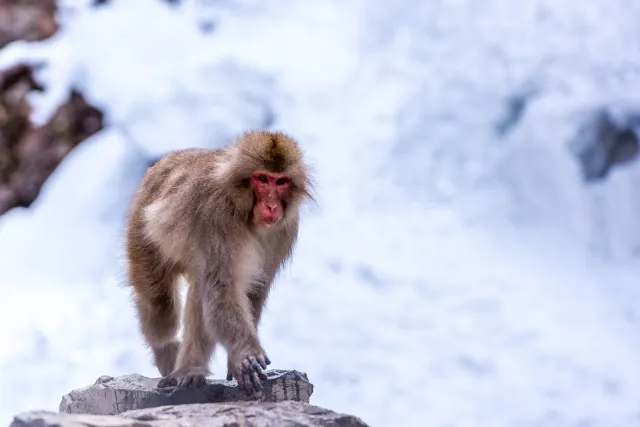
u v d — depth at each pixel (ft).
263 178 32.04
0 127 102.42
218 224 31.78
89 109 107.76
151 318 36.17
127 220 37.78
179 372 32.73
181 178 34.04
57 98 104.88
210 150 35.37
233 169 31.91
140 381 34.40
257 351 30.86
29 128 103.65
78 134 107.34
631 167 120.57
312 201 34.65
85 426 23.57
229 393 32.17
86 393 33.12
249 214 32.30
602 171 122.62
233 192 31.91
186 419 26.73
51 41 108.06
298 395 33.30
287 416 27.58
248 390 30.07
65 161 105.60
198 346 33.24
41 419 23.65
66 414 24.77
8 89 103.60
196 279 32.17
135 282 36.40
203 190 32.17
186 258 32.73
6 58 104.01
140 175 110.73
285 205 32.94
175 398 32.12
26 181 103.60
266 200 31.91
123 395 32.65
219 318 31.14
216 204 31.86
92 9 114.21
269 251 33.94
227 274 31.65
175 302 36.63
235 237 31.99
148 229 34.37
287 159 32.19
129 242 36.55
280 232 33.88
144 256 35.83
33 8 107.24
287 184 32.65
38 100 104.17
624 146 122.11
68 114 105.91
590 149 123.03
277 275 36.37
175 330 36.81
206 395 32.07
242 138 33.01
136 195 37.32
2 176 102.73
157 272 35.76
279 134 33.22
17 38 106.22
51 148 104.53
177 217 32.73
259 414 27.61
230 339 30.96
